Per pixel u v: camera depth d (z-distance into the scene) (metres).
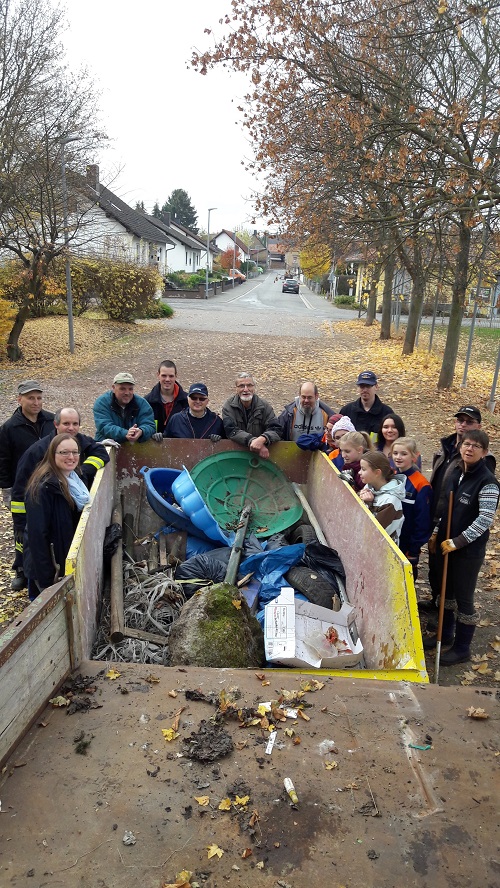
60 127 17.06
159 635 3.80
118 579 4.17
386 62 11.56
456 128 9.16
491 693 2.46
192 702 2.32
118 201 41.81
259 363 18.48
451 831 1.77
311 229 12.66
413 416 12.36
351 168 11.09
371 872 1.63
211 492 5.76
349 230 12.44
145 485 5.87
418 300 19.62
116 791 1.86
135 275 25.50
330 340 24.23
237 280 76.00
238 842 1.71
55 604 2.32
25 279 18.00
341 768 2.00
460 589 4.44
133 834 1.72
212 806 1.83
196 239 78.56
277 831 1.75
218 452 5.97
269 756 2.04
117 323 25.64
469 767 2.02
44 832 1.71
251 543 5.09
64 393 14.14
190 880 1.59
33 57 15.98
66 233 18.14
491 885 1.61
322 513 5.41
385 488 4.16
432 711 2.32
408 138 10.05
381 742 2.13
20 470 4.75
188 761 2.00
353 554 4.19
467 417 4.39
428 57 10.46
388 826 1.78
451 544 4.17
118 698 2.33
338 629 3.64
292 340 23.86
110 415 5.81
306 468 6.14
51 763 1.96
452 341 14.49
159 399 6.36
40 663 2.19
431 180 10.25
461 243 13.57
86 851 1.66
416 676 2.63
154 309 29.44
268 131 12.22
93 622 3.58
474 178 9.42
